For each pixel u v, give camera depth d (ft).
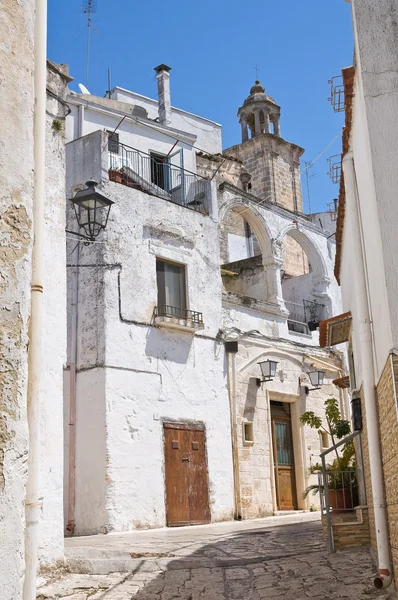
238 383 62.28
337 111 29.73
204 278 61.67
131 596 24.38
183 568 29.12
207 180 65.82
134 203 56.59
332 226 101.04
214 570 28.71
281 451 66.90
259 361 65.41
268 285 72.08
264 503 61.46
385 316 19.66
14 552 9.91
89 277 53.62
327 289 79.25
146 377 53.98
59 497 28.60
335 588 23.81
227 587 25.66
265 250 73.10
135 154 66.33
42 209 14.76
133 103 83.05
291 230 77.05
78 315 53.67
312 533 39.73
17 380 10.53
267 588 25.00
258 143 103.04
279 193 101.65
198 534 43.09
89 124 64.75
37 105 14.64
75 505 50.42
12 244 10.92
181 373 56.95
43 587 25.17
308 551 32.14
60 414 29.43
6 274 10.71
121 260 54.34
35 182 14.62
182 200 65.26
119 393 51.67
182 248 60.18
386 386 20.70
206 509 55.77
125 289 54.08
